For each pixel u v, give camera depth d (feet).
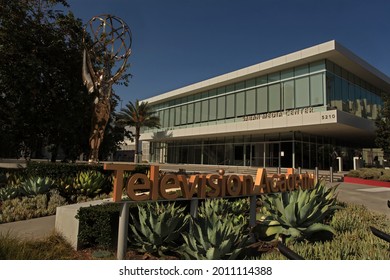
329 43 75.72
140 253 16.06
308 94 83.61
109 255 15.87
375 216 25.12
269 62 90.99
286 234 17.72
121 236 15.37
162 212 17.22
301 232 17.46
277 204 18.44
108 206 18.35
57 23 48.06
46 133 49.11
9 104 44.52
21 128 46.42
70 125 46.21
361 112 98.84
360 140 115.44
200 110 123.75
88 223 17.19
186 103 132.46
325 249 14.16
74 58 47.93
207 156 120.47
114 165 15.10
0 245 12.85
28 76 41.29
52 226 20.58
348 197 38.32
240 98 105.60
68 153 52.75
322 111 76.43
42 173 34.86
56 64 47.26
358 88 99.09
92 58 47.26
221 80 108.17
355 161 97.09
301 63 85.51
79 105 47.78
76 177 33.32
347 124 75.87
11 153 50.01
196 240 14.26
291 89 88.63
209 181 19.10
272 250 16.61
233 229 14.42
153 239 15.24
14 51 42.65
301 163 88.53
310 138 93.71
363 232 18.24
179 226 17.01
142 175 16.20
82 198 29.81
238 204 23.95
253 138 101.55
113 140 54.44
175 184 17.46
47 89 46.65
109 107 40.34
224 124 101.76
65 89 47.55
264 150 96.89
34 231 19.24
